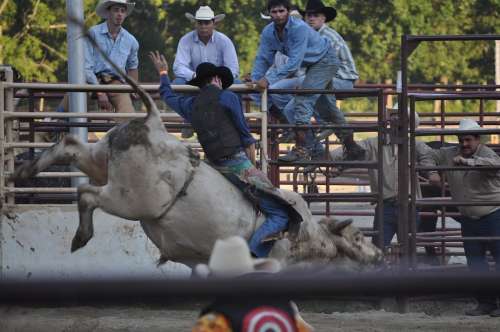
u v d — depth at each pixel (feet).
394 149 91.45
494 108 290.97
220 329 33.42
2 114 81.82
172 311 85.51
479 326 78.64
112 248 85.20
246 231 64.80
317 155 88.33
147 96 62.64
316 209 126.62
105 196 62.95
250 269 34.37
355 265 67.92
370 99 298.97
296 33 85.35
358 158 89.81
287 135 88.33
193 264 67.36
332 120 92.17
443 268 83.51
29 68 272.51
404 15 298.35
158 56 70.18
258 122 96.78
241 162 65.21
